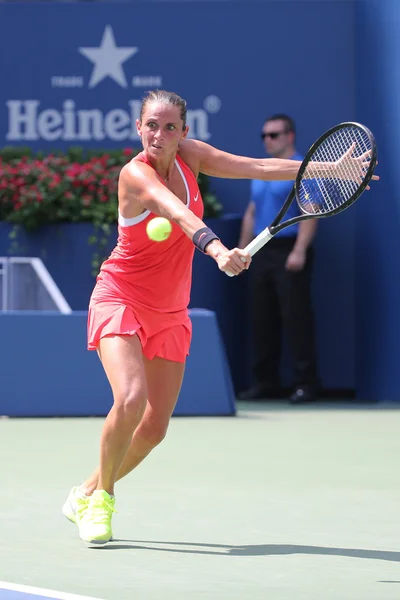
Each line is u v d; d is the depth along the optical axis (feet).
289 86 120.26
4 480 65.92
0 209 113.60
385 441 83.30
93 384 97.35
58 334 97.19
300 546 48.49
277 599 39.40
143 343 48.73
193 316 98.32
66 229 112.16
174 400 50.16
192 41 121.08
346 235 118.32
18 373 96.99
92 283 112.27
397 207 109.09
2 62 122.21
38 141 122.11
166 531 51.62
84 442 81.76
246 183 119.65
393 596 39.91
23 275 100.22
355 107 119.14
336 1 119.96
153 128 46.55
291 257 107.04
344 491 62.64
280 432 88.17
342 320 118.73
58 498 60.13
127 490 62.69
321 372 118.93
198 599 39.29
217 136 120.88
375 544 49.01
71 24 121.80
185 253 47.96
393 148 109.09
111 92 121.80
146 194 45.32
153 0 121.19
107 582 41.75
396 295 109.70
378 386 112.27
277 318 113.19
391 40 108.27
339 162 47.47
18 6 121.80
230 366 116.26
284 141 106.42
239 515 55.57
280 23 120.16
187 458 74.64
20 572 43.32
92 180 112.88
